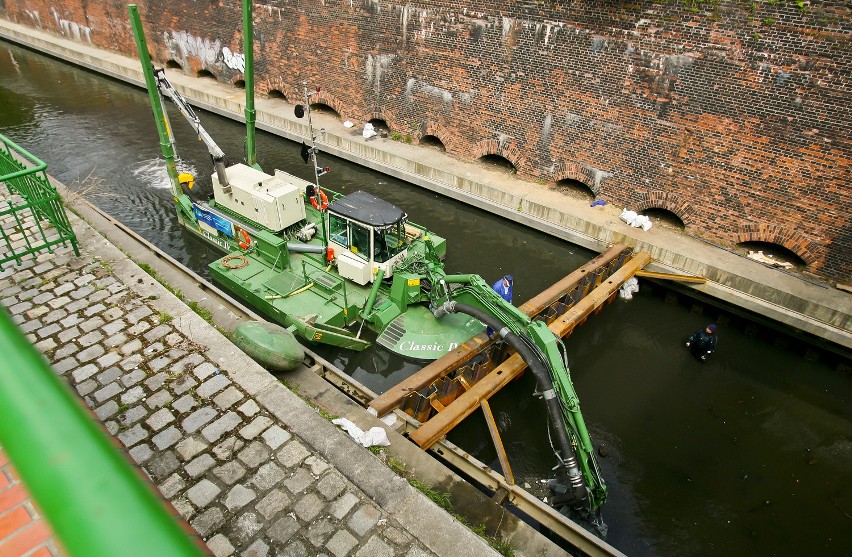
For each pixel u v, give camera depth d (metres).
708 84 11.74
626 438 9.59
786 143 11.24
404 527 5.14
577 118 13.91
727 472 9.10
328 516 5.16
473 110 15.69
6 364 1.05
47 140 18.41
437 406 8.70
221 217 12.12
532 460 8.94
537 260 13.89
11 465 0.93
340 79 18.30
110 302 7.48
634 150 13.34
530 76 14.20
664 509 8.41
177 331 7.06
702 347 11.17
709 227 12.92
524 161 15.38
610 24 12.48
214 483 5.35
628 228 13.47
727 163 12.12
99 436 0.97
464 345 9.62
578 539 6.73
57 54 26.88
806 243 11.66
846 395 10.80
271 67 20.03
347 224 10.30
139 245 9.41
